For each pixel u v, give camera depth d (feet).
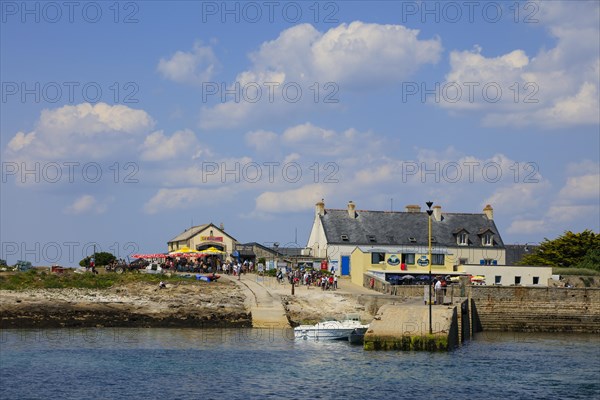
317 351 226.38
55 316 271.08
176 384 182.50
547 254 437.17
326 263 379.35
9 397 169.58
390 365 206.49
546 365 218.59
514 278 370.53
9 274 317.63
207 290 301.02
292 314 284.61
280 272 336.49
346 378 189.98
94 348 226.38
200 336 253.44
